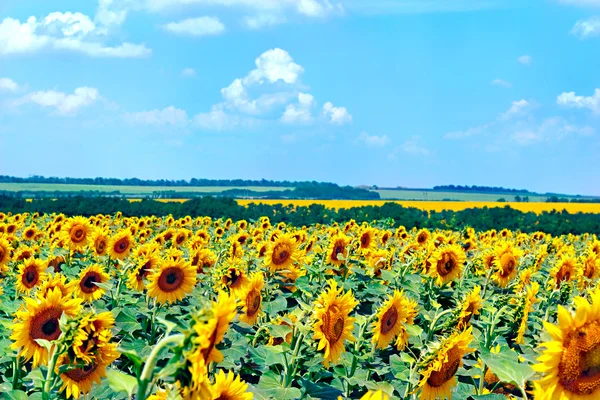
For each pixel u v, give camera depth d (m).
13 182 151.75
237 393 4.22
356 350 7.74
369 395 3.29
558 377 4.49
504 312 9.00
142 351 8.35
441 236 21.16
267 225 30.72
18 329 6.26
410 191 196.12
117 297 10.65
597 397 4.50
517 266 15.12
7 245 15.30
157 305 10.34
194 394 3.42
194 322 3.36
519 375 4.75
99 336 5.49
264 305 9.82
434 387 6.42
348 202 98.81
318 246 15.07
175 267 10.09
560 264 13.23
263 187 179.12
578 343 4.45
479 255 15.37
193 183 173.75
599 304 4.48
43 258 16.14
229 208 52.09
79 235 17.83
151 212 52.16
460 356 6.38
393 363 7.05
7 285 13.31
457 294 12.82
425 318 9.51
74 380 5.64
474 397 6.23
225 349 7.62
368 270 13.27
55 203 52.38
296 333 7.41
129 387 3.53
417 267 14.70
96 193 132.75
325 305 6.87
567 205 96.19
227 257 13.52
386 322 7.94
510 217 52.97
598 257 19.23
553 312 10.45
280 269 12.92
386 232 22.83
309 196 145.88
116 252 16.12
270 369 7.71
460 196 181.25
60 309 6.41
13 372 7.25
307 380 7.11
